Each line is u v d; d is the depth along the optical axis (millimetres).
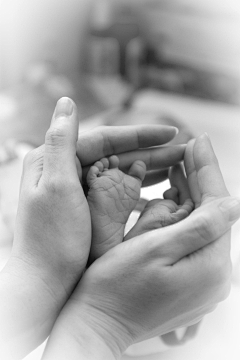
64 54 1018
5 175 546
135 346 408
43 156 358
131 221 464
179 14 887
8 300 325
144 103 798
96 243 363
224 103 870
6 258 473
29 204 337
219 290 331
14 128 712
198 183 368
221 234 325
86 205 348
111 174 379
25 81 901
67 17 997
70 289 347
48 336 351
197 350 421
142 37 946
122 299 325
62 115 351
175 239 319
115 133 396
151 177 434
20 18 959
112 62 974
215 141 691
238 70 852
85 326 324
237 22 833
